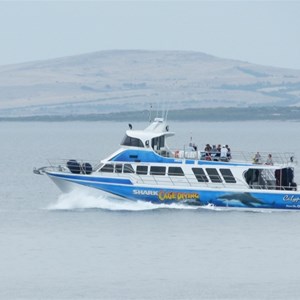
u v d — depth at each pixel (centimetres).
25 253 12238
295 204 14925
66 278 10919
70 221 14450
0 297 10144
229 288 10556
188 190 14938
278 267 11481
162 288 10525
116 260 11812
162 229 13738
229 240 13012
